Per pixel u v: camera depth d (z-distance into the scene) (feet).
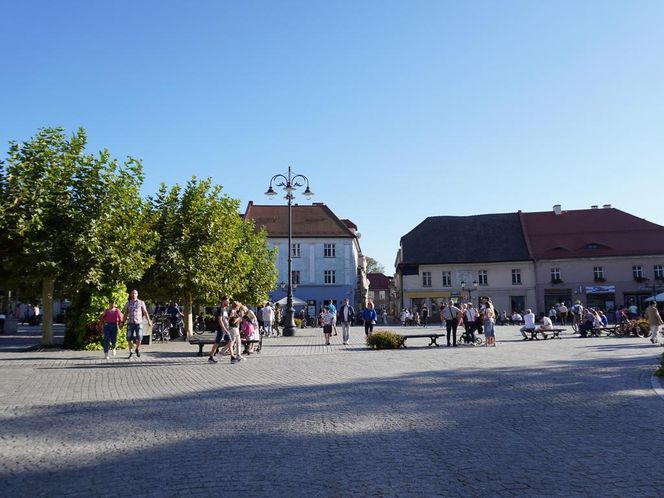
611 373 42.96
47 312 68.18
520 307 199.41
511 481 17.53
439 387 36.37
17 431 24.97
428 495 16.34
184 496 16.42
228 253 93.35
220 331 55.42
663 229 200.13
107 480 17.94
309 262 207.51
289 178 102.22
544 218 214.69
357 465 19.33
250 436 23.62
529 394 33.42
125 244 69.36
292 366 50.67
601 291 194.49
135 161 71.56
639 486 16.96
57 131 67.77
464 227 215.31
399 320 213.46
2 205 61.36
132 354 62.34
